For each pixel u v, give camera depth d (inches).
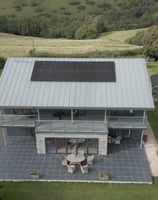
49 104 1195.3
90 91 1246.9
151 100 1208.8
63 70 1359.5
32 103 1202.6
